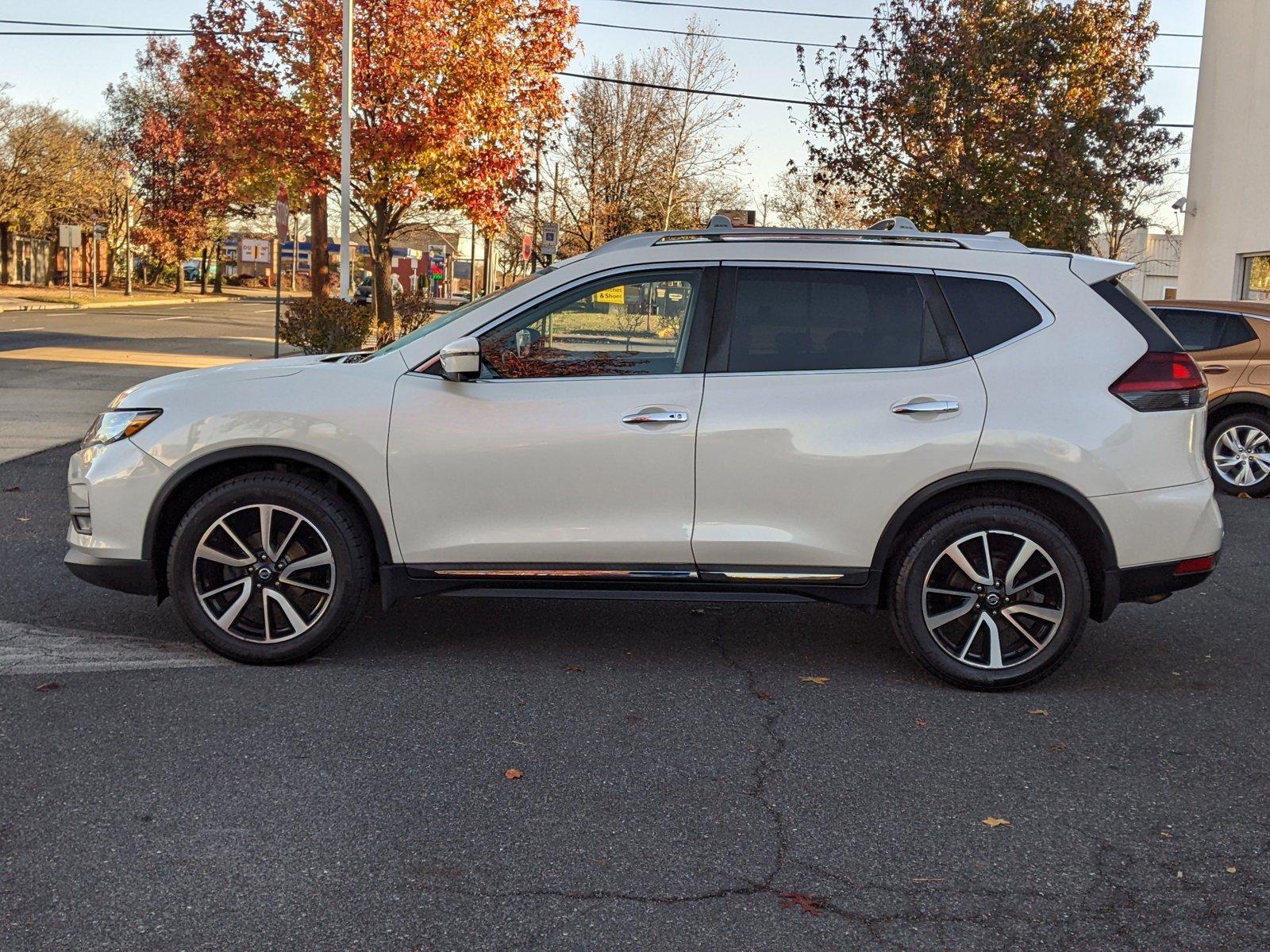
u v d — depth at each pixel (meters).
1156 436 4.67
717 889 3.12
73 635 5.19
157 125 59.88
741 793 3.74
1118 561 4.70
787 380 4.72
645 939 2.86
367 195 23.73
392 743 4.07
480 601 6.07
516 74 24.16
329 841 3.33
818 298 4.80
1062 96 21.44
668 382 4.73
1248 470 10.13
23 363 19.19
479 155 24.09
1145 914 3.04
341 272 21.55
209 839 3.32
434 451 4.70
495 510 4.74
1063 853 3.37
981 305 4.78
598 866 3.23
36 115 49.19
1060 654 4.74
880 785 3.83
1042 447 4.63
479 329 4.80
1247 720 4.53
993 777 3.92
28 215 50.12
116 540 4.77
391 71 22.38
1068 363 4.70
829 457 4.66
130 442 4.75
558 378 4.76
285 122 23.36
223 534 4.80
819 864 3.28
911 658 5.27
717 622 5.81
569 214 42.44
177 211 61.50
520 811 3.57
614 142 40.56
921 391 4.68
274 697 4.50
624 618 5.83
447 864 3.22
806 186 44.94
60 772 3.74
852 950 2.84
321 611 4.80
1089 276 4.82
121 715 4.25
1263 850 3.41
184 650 5.04
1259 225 18.44
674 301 4.79
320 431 4.70
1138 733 4.37
